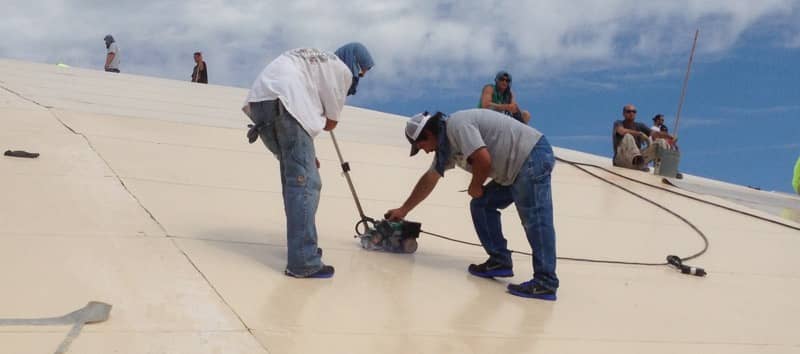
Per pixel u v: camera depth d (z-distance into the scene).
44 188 5.29
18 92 9.37
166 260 4.20
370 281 4.41
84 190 5.45
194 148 7.76
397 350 3.39
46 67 13.75
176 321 3.35
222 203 5.82
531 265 5.43
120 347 3.01
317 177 4.26
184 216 5.25
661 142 10.91
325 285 4.20
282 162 4.25
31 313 3.20
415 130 4.66
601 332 4.08
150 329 3.22
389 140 10.55
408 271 4.77
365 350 3.34
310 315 3.68
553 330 4.00
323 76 4.23
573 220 7.27
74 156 6.42
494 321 4.01
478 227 4.89
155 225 4.89
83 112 8.66
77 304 3.37
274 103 4.11
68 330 3.08
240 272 4.19
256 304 3.72
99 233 4.50
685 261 6.16
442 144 4.61
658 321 4.42
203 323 3.38
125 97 10.82
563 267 5.50
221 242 4.75
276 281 4.14
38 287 3.51
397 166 8.73
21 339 2.95
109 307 3.32
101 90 11.23
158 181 6.15
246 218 5.50
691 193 9.80
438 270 4.91
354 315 3.77
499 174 4.48
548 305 4.46
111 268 3.92
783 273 6.18
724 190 10.75
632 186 9.66
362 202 6.74
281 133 4.15
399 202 6.96
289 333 3.41
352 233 5.61
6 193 5.01
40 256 3.94
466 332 3.77
